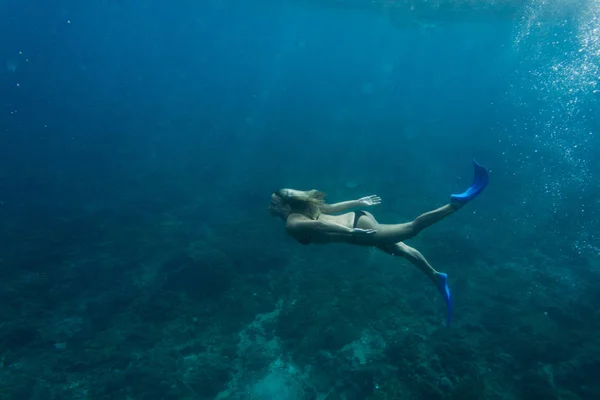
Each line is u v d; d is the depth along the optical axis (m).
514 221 16.58
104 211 16.78
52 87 48.88
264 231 15.23
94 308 10.95
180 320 10.45
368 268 12.78
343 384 8.67
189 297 11.27
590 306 11.15
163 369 8.92
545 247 14.62
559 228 15.88
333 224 3.44
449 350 9.42
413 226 3.61
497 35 49.19
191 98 47.41
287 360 9.36
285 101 49.44
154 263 13.16
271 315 10.77
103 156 25.00
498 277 12.78
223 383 8.73
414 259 3.89
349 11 44.00
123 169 22.84
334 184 20.22
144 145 27.77
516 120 39.22
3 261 12.78
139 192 19.28
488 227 16.19
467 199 3.41
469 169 23.50
